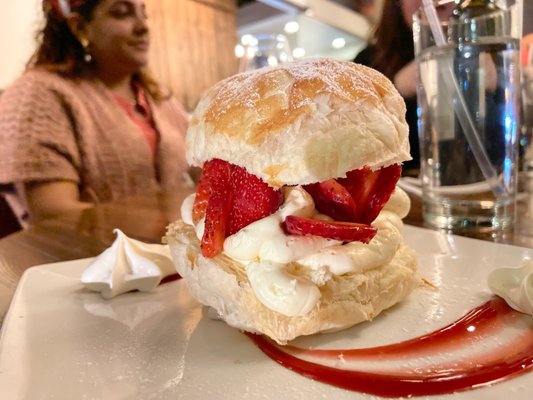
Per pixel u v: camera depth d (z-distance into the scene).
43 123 0.64
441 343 0.17
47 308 0.22
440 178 0.30
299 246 0.17
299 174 0.16
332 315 0.18
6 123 0.63
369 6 1.13
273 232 0.18
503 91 0.28
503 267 0.21
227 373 0.16
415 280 0.21
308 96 0.17
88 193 0.67
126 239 0.24
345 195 0.18
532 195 0.36
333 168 0.17
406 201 0.24
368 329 0.18
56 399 0.15
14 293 0.24
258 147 0.17
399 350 0.17
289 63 0.20
